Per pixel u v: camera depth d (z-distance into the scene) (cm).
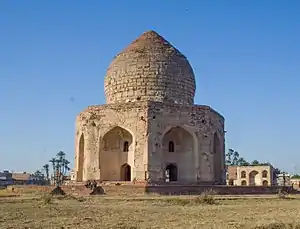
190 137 5869
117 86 6350
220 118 6300
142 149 5478
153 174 5419
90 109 5925
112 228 2066
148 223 2234
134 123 5597
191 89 6506
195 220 2356
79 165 6156
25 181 11825
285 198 4281
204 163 5725
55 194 4794
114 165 5869
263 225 2078
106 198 4147
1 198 4128
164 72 6241
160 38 6700
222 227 2047
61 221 2341
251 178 10781
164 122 5634
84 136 5922
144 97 6144
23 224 2227
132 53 6419
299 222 2191
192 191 4969
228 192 5084
